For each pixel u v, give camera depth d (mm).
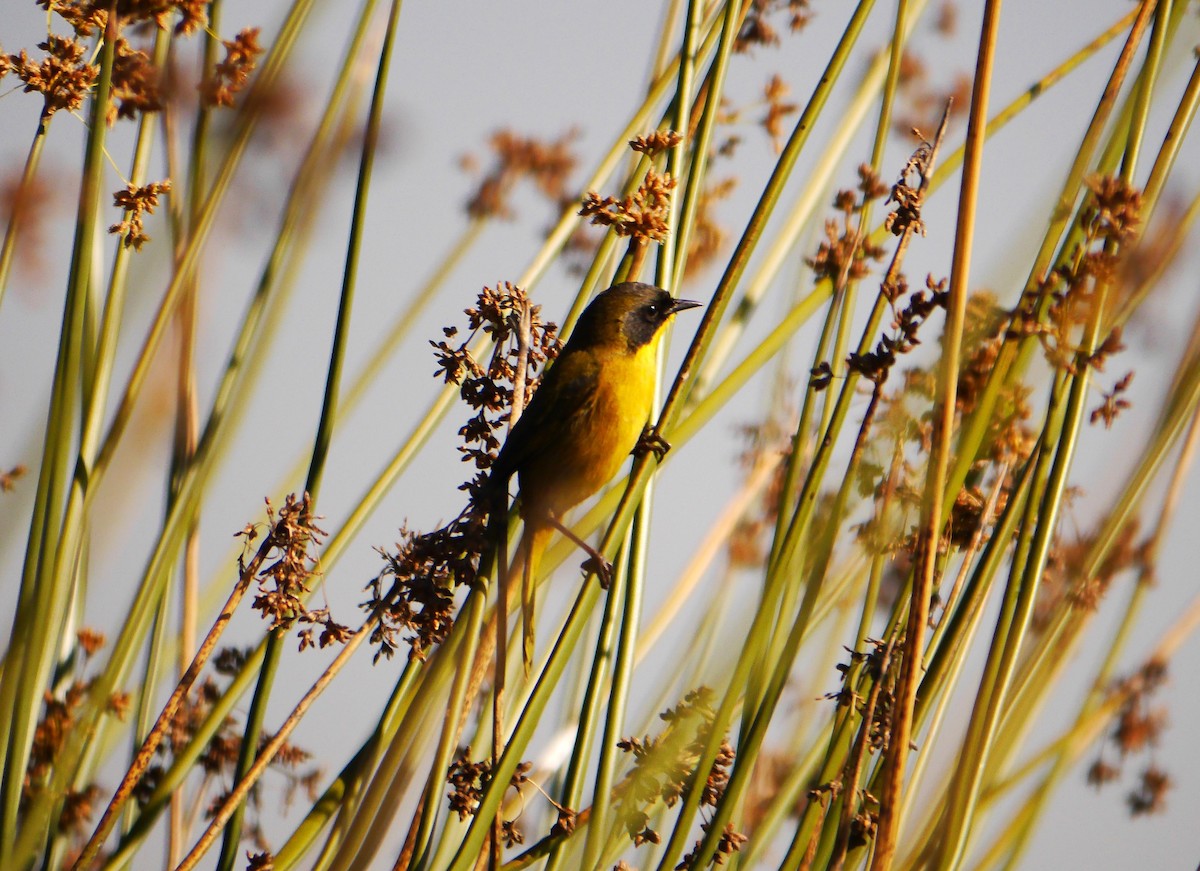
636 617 7352
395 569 7523
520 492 9406
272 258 8297
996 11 6316
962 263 6312
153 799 7449
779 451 9922
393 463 8734
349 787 7301
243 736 7359
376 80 7922
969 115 6371
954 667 7566
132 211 7738
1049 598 8211
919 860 7070
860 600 8727
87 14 7508
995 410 7555
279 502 8914
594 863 6828
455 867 6477
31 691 6723
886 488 7414
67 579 7164
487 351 9297
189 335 8234
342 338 7809
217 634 7285
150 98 7852
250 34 7992
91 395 7500
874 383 7078
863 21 7914
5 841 6539
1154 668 9469
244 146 7887
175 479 8383
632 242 8438
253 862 6879
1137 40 7270
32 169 7035
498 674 7180
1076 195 7176
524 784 7590
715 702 7520
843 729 7207
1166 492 9031
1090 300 6664
